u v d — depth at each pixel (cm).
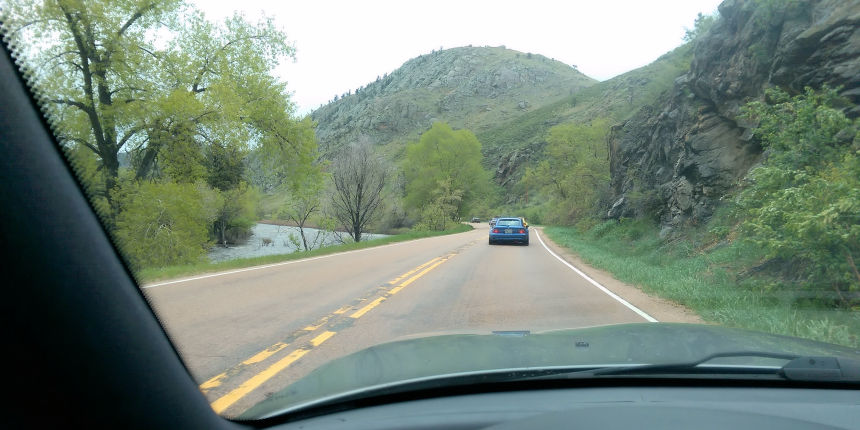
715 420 233
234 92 2214
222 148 2191
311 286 1105
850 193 684
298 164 2800
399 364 298
